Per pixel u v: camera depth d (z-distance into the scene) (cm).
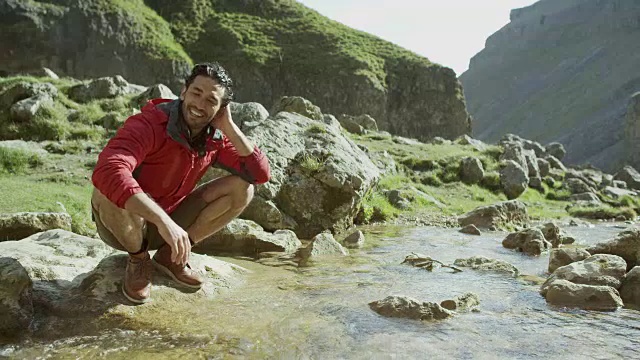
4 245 463
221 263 501
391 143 1700
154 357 314
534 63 19788
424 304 393
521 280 516
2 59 4872
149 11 5875
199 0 6219
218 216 398
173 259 314
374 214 973
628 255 553
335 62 5488
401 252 661
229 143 391
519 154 1650
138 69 5172
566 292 432
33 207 693
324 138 933
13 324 343
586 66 17275
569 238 797
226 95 356
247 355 318
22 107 1452
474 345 336
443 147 1728
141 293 381
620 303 425
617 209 1317
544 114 16100
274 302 415
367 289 462
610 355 323
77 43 5078
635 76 14762
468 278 519
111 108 1619
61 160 1153
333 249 641
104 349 324
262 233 668
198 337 343
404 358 315
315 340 341
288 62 5503
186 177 371
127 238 362
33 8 4988
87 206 749
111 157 318
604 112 13975
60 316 362
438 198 1266
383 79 5466
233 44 5650
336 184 834
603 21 18550
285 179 841
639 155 7019
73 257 460
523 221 973
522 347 334
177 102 354
